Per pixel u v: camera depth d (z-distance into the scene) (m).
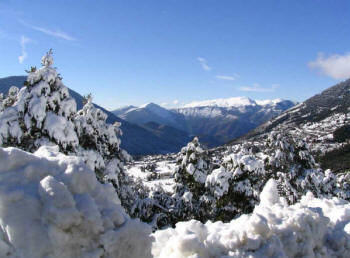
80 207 2.85
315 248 4.80
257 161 15.51
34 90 11.02
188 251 3.87
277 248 4.19
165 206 13.33
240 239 4.14
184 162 16.42
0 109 12.68
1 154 2.90
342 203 7.15
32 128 10.92
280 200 6.83
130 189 15.23
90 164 12.55
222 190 14.77
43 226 2.70
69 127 11.41
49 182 2.77
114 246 2.87
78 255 2.74
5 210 2.67
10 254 2.69
